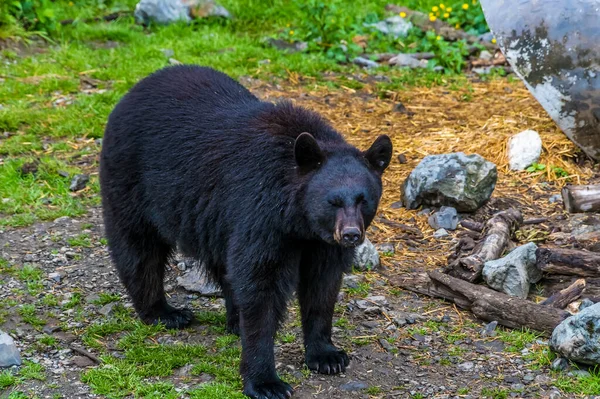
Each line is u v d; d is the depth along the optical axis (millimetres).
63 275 9531
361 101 14789
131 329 8500
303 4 18328
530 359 7836
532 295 9000
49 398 7191
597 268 8852
